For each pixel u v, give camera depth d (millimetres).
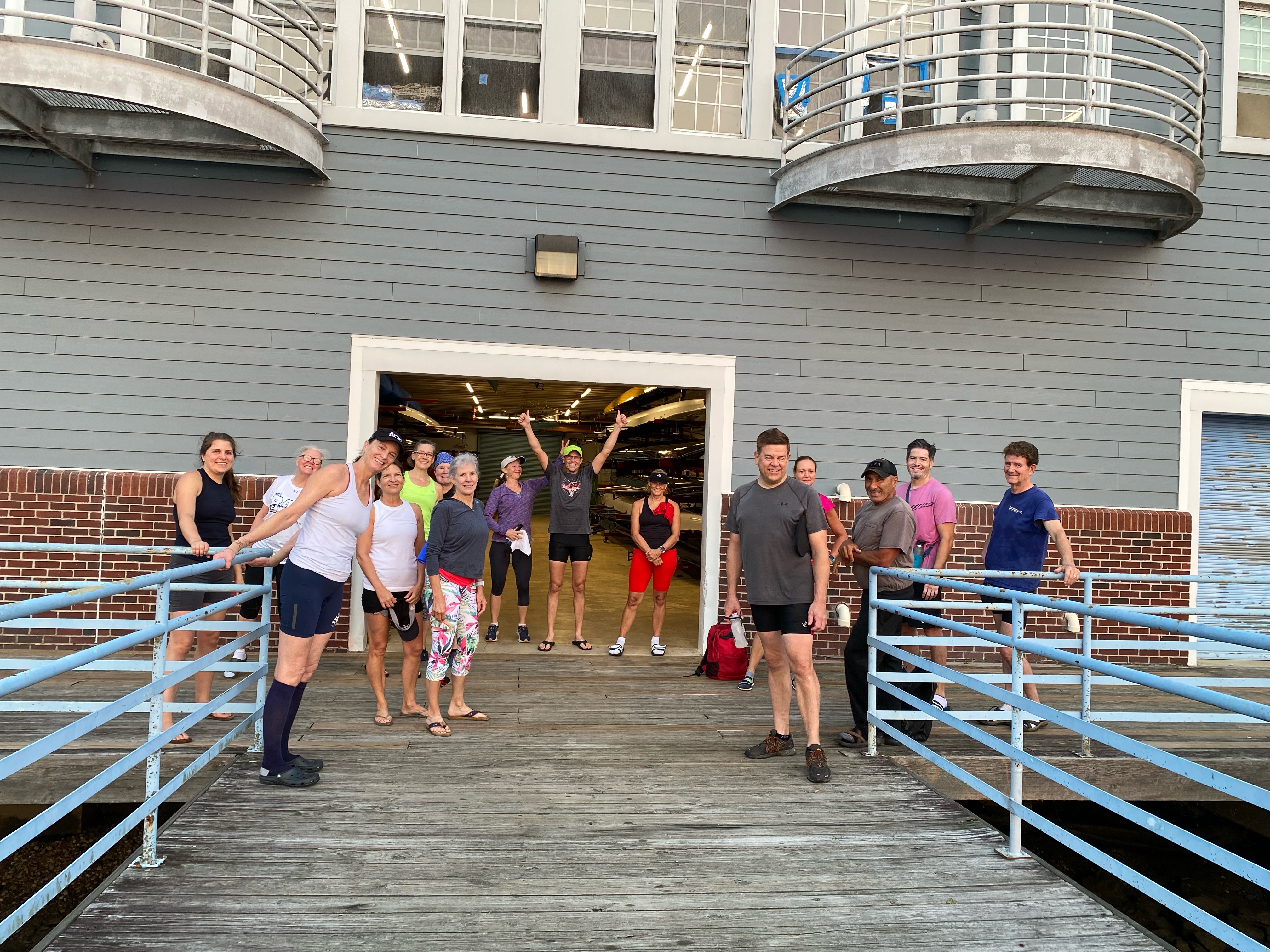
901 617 5293
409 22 7555
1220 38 8172
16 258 7035
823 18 7926
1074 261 8070
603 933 3018
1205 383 8180
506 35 7664
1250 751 5340
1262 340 8242
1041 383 8039
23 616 2637
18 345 7035
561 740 5172
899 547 5066
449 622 5129
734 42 7867
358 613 7387
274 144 6582
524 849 3652
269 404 7297
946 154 6750
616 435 7832
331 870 3404
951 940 3051
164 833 3688
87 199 7109
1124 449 8109
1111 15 7977
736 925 3107
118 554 7031
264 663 4754
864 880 3488
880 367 7898
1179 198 7586
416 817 3945
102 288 7117
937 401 7941
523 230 7590
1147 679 2980
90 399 7102
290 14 7402
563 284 7621
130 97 5984
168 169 7188
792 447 7820
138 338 7152
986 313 7996
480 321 7539
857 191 7398
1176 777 5020
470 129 7508
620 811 4094
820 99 7914
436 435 23031
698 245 7746
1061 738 5488
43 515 6961
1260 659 5512
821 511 4574
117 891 3191
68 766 4438
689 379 7734
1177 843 2828
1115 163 6691
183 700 5691
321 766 4465
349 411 7379
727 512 7746
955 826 4043
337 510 4223
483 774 4516
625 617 7668
